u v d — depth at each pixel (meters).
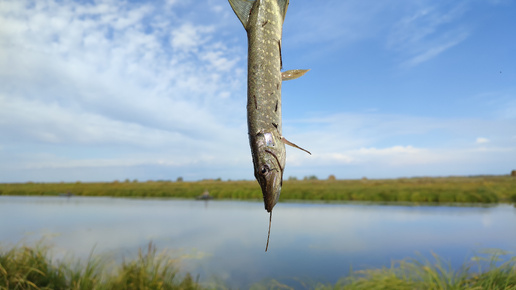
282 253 12.16
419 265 7.28
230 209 26.38
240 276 9.21
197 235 15.53
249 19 1.84
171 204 31.77
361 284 6.78
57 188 50.53
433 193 29.83
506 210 22.34
